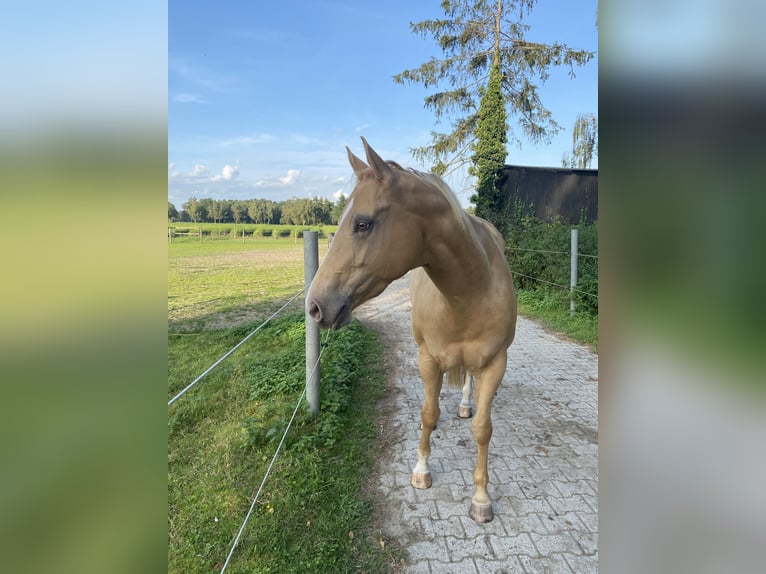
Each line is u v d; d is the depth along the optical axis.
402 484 2.62
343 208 1.71
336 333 5.60
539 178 11.59
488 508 2.30
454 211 1.79
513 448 3.03
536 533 2.21
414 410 3.62
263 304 8.92
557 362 4.92
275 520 2.27
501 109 11.37
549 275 7.97
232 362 5.03
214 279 12.52
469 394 3.46
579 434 3.23
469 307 2.02
